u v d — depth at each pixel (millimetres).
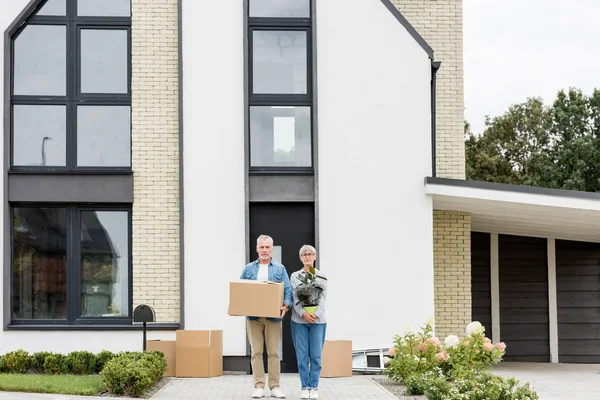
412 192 14047
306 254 10125
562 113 44375
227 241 13852
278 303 9906
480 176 45406
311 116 14164
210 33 14109
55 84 14141
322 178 13992
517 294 18734
